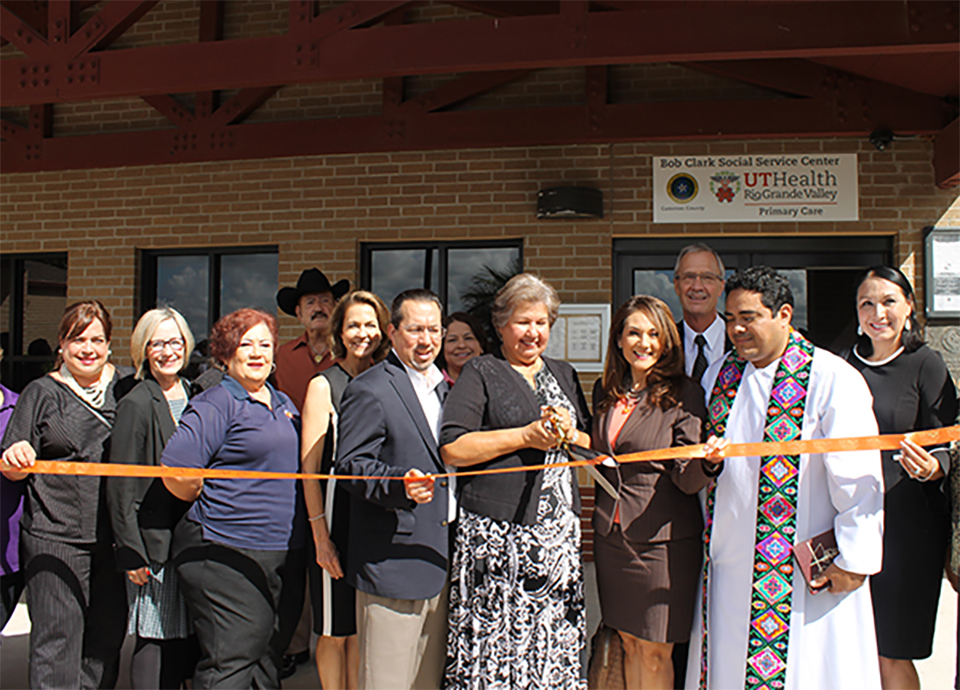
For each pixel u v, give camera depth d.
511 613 2.41
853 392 2.36
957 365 4.96
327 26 4.06
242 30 5.86
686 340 3.21
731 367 2.58
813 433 2.37
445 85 5.37
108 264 5.89
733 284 2.47
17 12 5.93
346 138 5.43
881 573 2.69
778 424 2.40
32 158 5.96
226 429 2.62
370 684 2.47
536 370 2.69
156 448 2.76
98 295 5.90
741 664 2.36
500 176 5.40
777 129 4.96
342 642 2.83
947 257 5.01
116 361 5.83
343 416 2.58
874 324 2.78
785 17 3.72
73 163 5.88
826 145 5.13
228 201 5.72
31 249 6.04
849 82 4.91
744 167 5.19
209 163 5.77
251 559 2.57
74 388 2.89
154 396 2.81
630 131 5.11
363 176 5.55
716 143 5.21
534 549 2.43
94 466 2.60
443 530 2.57
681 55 3.79
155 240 5.83
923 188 5.06
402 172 5.51
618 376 2.70
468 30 3.94
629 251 5.36
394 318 2.68
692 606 2.52
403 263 5.64
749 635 2.35
